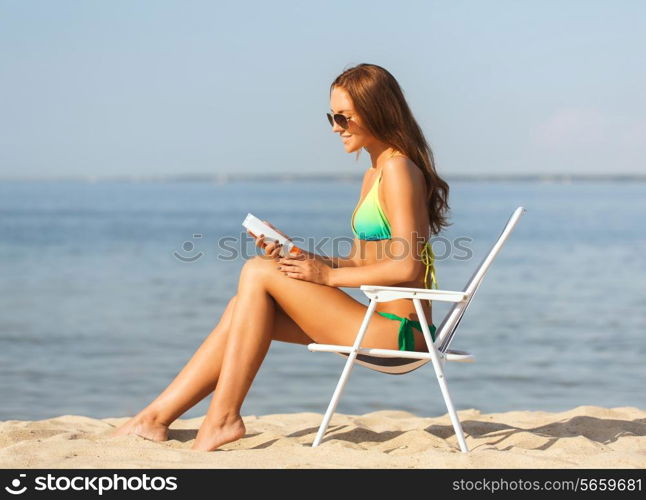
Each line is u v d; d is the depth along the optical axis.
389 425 6.60
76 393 12.88
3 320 20.47
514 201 158.00
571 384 13.42
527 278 30.36
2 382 13.60
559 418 6.60
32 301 24.30
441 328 5.07
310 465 4.59
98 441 5.16
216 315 21.45
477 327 19.12
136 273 33.50
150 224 78.44
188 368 5.58
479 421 6.43
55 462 4.63
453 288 27.20
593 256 40.12
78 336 18.12
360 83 5.27
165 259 40.72
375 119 5.27
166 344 17.22
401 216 5.10
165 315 21.44
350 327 5.20
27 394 12.78
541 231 62.91
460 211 110.56
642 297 24.34
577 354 15.86
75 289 27.53
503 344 16.98
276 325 5.45
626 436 5.71
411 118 5.36
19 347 16.81
